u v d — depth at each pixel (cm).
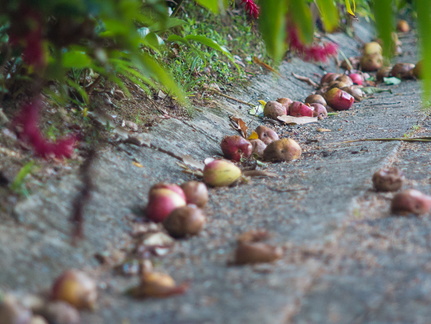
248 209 248
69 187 244
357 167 266
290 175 265
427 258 228
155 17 249
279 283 223
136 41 253
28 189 240
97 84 277
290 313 218
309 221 240
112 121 274
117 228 239
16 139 251
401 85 390
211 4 241
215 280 226
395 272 225
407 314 217
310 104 322
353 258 229
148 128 278
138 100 290
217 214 247
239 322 217
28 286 224
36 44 230
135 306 221
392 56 228
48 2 229
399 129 298
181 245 237
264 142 289
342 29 564
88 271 229
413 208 241
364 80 412
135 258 233
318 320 217
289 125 313
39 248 230
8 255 227
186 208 239
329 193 252
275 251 229
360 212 243
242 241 234
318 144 292
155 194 243
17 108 259
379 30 226
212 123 298
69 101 272
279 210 246
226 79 332
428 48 222
